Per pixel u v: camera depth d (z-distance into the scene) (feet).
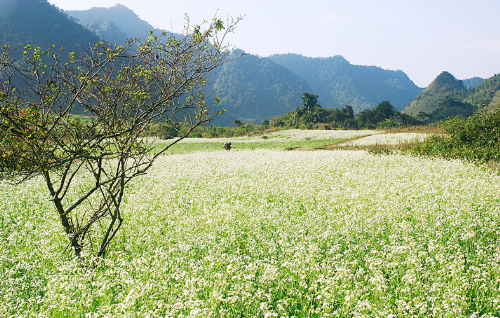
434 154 66.59
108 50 18.71
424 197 33.27
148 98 19.52
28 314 14.83
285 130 191.72
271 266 17.48
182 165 65.41
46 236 23.82
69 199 35.32
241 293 15.46
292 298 16.05
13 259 20.15
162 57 19.22
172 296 15.97
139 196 36.35
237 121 247.29
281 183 42.86
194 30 19.43
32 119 16.75
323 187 39.50
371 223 24.39
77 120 18.78
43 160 17.48
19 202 34.17
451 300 14.33
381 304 14.84
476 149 60.08
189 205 33.53
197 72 19.69
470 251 20.76
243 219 27.53
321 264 18.63
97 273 18.26
